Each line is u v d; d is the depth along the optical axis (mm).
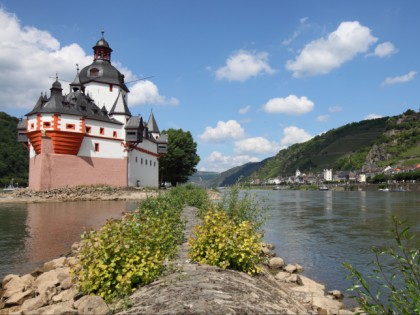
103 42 78250
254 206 17766
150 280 7703
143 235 8602
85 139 60094
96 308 6559
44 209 36406
